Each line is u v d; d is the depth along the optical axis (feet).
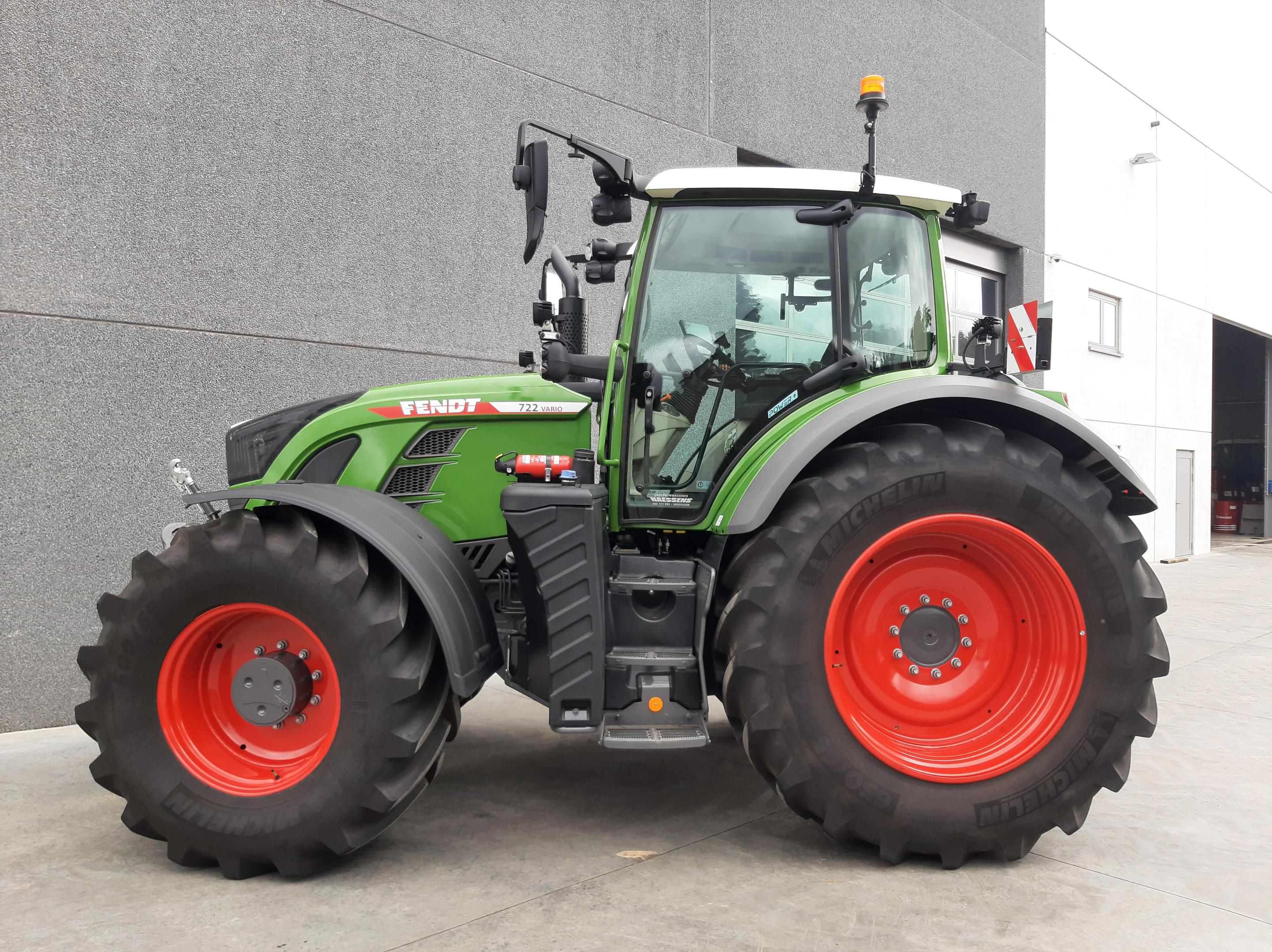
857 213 9.14
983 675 8.43
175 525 10.07
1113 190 33.88
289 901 7.18
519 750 11.42
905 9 25.14
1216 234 41.14
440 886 7.45
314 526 7.89
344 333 14.90
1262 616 22.79
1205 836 8.73
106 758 7.68
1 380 11.78
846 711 7.86
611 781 10.24
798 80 22.31
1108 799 9.78
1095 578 7.96
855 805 7.75
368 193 15.12
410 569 7.59
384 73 15.25
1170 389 37.63
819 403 8.72
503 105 16.84
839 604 7.89
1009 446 8.10
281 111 14.08
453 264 16.26
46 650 12.23
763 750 7.80
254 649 8.05
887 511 7.91
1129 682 7.91
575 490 8.17
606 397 9.29
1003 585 8.45
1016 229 29.12
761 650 7.77
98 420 12.51
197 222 13.29
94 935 6.58
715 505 8.85
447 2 15.99
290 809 7.43
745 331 9.19
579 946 6.42
